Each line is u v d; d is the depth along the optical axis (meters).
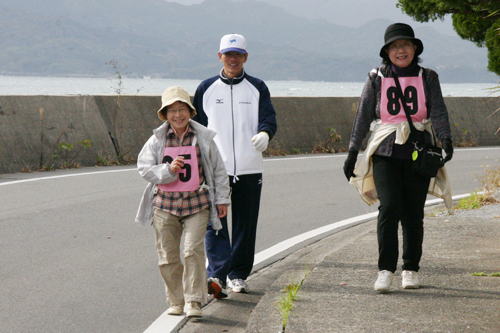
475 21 13.77
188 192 7.67
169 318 7.82
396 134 7.59
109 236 12.15
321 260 10.38
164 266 7.89
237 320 7.77
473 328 6.63
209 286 8.35
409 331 6.55
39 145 20.69
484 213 13.81
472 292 7.92
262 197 17.02
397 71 7.74
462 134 32.94
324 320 6.92
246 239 8.89
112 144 22.81
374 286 7.91
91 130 22.34
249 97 8.80
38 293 8.70
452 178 21.00
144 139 23.75
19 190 16.69
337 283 8.41
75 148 21.62
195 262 7.67
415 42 7.60
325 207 15.80
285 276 9.11
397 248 7.85
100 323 7.61
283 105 28.38
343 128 29.97
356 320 6.91
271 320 7.02
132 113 23.83
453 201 16.53
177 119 7.66
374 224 13.80
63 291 8.82
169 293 7.98
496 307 7.32
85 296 8.62
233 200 8.89
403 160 7.70
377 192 7.80
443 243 10.76
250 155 8.76
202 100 8.91
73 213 14.06
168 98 7.63
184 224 7.84
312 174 21.38
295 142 28.02
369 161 7.88
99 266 10.12
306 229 13.29
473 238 11.11
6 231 12.25
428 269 9.06
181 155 7.70
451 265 9.27
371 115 7.94
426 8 11.55
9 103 20.52
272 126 8.71
